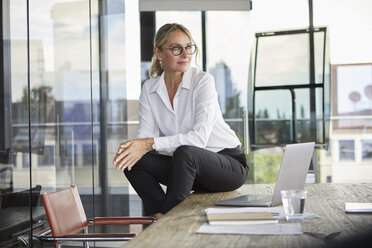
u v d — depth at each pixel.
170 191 2.34
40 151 3.50
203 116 2.71
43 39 3.59
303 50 7.00
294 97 7.00
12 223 2.94
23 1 2.95
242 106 7.04
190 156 2.36
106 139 5.74
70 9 4.41
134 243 1.24
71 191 2.32
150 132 2.98
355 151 6.96
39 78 3.49
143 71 6.97
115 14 6.32
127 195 6.13
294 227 1.44
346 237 1.33
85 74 4.90
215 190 2.63
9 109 2.87
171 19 7.06
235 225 1.47
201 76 2.86
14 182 2.95
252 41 7.04
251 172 7.02
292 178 2.08
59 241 2.03
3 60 2.82
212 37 7.06
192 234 1.36
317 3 6.96
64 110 4.17
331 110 6.96
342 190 2.51
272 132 7.00
